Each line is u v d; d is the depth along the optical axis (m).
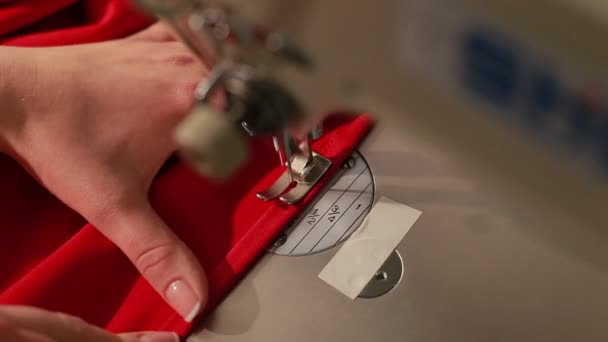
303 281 0.56
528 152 0.34
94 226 0.59
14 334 0.46
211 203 0.62
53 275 0.58
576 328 0.49
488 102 0.32
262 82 0.39
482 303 0.52
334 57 0.36
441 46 0.31
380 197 0.59
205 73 0.58
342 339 0.52
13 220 0.63
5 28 0.71
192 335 0.56
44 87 0.59
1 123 0.59
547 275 0.52
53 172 0.58
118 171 0.59
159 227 0.57
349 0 0.32
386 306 0.53
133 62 0.65
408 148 0.61
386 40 0.33
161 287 0.56
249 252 0.58
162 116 0.61
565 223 0.38
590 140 0.31
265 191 0.61
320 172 0.61
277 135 0.54
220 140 0.37
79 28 0.71
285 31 0.35
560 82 0.30
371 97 0.38
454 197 0.57
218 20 0.37
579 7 0.27
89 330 0.51
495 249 0.54
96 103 0.60
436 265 0.54
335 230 0.58
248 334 0.54
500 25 0.29
